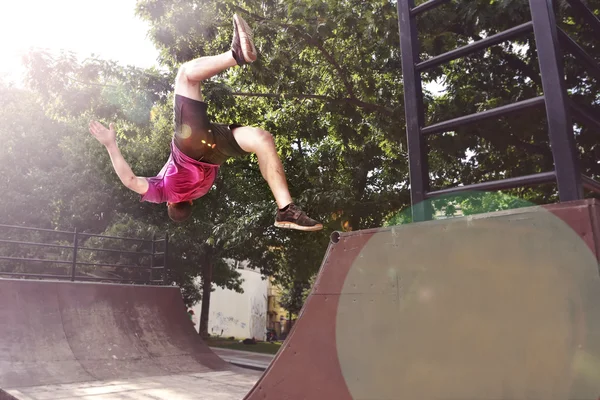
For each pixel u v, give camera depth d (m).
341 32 8.86
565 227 1.62
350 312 2.18
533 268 1.67
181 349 7.78
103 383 5.84
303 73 10.17
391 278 2.07
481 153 8.83
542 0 2.07
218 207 18.53
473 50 2.35
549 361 1.57
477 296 1.79
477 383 1.72
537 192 8.48
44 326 6.87
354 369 2.10
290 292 31.80
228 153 2.43
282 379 2.33
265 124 11.30
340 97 9.59
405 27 2.66
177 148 2.41
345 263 2.26
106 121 10.86
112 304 7.93
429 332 1.89
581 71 6.50
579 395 1.48
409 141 2.52
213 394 5.31
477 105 8.12
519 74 8.07
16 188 18.75
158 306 8.51
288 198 2.31
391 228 2.12
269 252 19.00
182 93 2.34
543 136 7.24
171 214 2.71
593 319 1.50
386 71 9.48
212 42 10.17
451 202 8.45
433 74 8.30
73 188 18.67
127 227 18.03
